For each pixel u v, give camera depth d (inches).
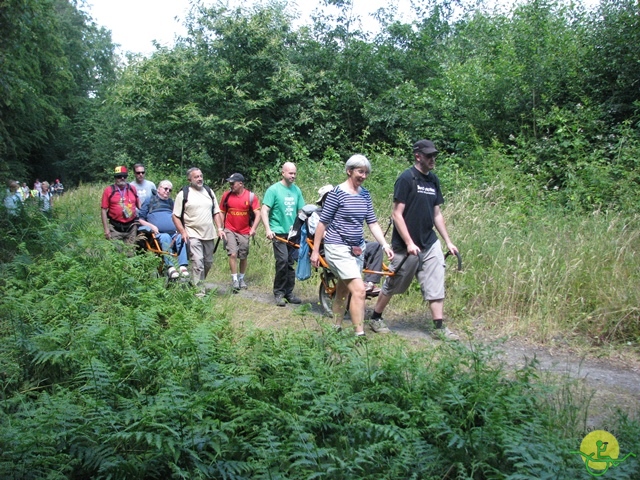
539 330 242.7
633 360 215.6
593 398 177.5
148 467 126.7
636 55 454.3
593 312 241.3
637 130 433.1
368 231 366.6
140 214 335.0
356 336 182.4
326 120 616.1
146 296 236.1
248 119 607.8
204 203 319.3
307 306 194.4
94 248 306.0
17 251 333.7
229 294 316.8
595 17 502.0
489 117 519.5
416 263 237.0
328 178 498.6
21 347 182.2
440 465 124.3
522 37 510.6
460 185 431.8
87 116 1557.6
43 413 136.4
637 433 130.3
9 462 119.3
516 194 407.2
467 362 161.5
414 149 237.8
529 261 282.0
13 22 513.7
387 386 152.4
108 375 157.8
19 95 623.5
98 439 131.5
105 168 1326.3
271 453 122.9
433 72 662.5
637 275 255.6
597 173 390.9
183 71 596.1
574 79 485.7
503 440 120.0
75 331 191.2
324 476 120.2
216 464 124.2
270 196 311.9
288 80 594.6
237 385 149.7
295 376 155.7
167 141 618.2
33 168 1653.5
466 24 717.9
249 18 608.1
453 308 269.9
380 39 680.4
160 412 131.9
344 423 143.6
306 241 279.9
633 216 322.3
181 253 316.8
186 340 168.6
